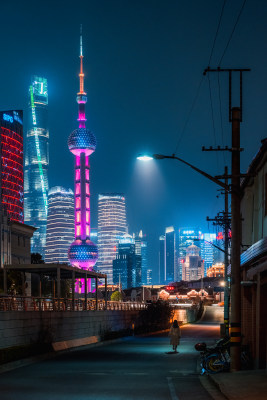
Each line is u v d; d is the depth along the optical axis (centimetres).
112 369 2873
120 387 2098
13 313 3766
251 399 1590
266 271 2595
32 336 4091
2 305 4012
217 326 10706
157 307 8850
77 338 5194
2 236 12538
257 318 2834
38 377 2469
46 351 3912
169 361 3416
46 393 1916
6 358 3039
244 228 3591
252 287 3091
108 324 6494
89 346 5062
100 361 3422
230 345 2430
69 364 3200
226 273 5066
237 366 2395
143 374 2612
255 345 2995
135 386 2130
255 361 2900
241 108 2438
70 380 2344
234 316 2403
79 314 5331
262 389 1791
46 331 4281
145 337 7000
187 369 2889
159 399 1764
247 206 3438
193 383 2234
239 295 2403
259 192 3011
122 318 7231
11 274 8356
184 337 6862
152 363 3269
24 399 1762
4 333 3594
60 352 4206
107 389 2033
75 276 6069
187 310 12800
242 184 3406
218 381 2033
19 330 3856
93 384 2194
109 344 5525
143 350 4544
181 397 1809
